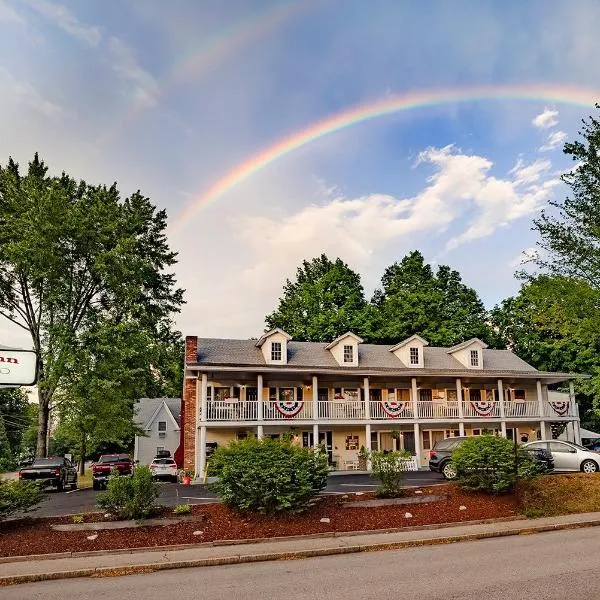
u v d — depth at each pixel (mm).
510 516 14578
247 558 10797
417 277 55156
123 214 34875
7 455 59406
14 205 31062
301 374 31969
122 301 33750
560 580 8570
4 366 5195
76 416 30484
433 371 33719
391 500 15430
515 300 51281
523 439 36875
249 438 15078
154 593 8500
